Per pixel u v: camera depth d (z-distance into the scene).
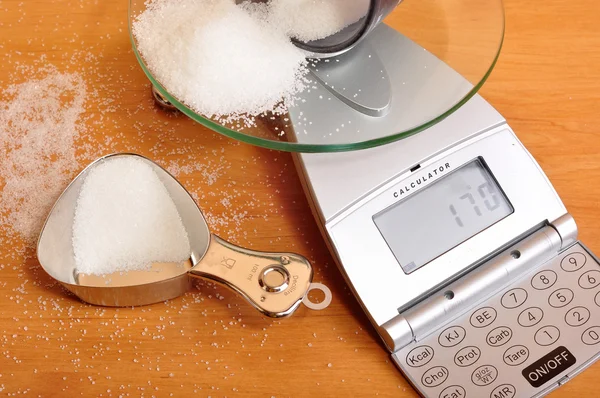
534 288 0.56
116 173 0.57
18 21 0.65
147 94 0.62
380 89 0.57
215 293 0.56
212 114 0.56
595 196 0.59
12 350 0.55
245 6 0.59
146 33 0.58
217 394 0.54
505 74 0.63
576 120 0.62
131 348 0.55
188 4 0.59
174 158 0.60
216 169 0.60
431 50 0.59
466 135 0.58
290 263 0.55
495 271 0.56
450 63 0.58
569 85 0.63
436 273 0.55
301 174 0.57
